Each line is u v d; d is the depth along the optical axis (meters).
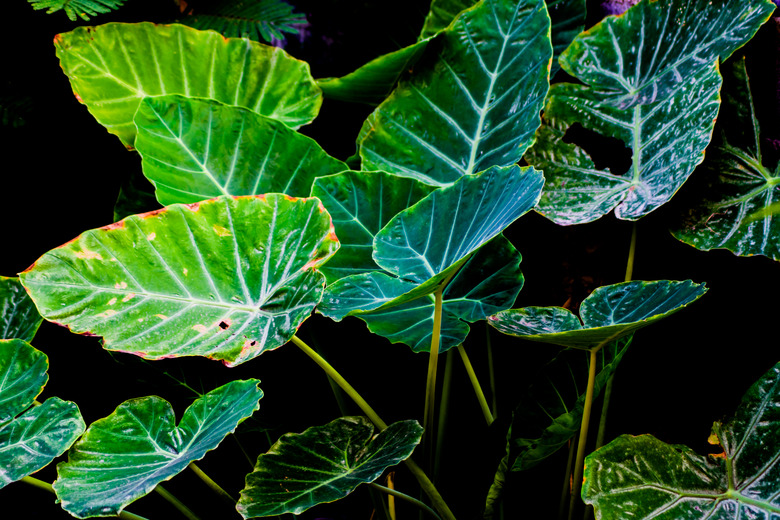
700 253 2.17
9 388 1.96
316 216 1.90
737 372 2.14
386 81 2.26
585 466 1.87
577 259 2.31
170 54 2.21
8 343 1.99
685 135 2.01
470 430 2.36
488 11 2.20
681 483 1.86
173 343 1.85
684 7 2.11
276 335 1.82
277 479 1.92
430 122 2.21
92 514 1.76
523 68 2.17
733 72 2.10
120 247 1.89
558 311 1.96
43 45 2.35
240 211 1.92
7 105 2.29
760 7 2.01
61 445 1.87
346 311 1.93
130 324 1.86
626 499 1.84
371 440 1.98
